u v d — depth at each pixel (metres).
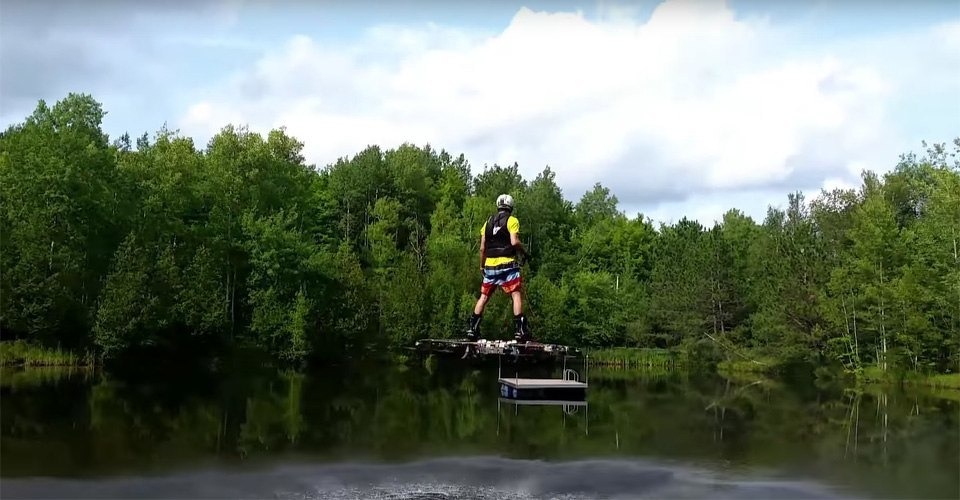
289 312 56.78
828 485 20.89
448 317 65.69
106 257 51.53
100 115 55.28
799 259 62.09
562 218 99.44
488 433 28.66
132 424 27.88
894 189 66.88
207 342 54.31
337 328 59.84
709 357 72.50
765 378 60.59
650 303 80.75
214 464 21.91
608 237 95.00
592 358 78.50
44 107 52.78
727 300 71.75
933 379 50.38
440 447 25.53
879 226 54.88
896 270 53.41
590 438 27.94
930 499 19.38
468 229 82.69
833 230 66.12
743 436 28.91
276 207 69.25
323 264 60.69
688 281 74.38
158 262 49.75
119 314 45.16
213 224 59.19
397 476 21.34
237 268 60.78
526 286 74.94
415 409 35.47
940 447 26.67
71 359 47.28
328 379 50.44
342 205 86.81
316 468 21.86
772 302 63.66
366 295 64.44
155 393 37.66
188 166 60.41
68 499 17.88
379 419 31.80
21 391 35.38
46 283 44.72
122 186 53.56
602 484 20.94
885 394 45.50
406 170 90.44
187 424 28.59
